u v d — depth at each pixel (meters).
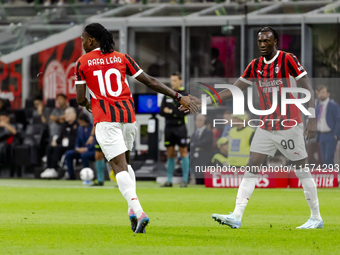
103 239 18.02
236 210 20.36
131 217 19.22
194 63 47.03
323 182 39.94
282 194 35.59
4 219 23.52
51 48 49.28
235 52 46.31
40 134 49.03
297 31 45.31
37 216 24.66
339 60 43.97
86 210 27.14
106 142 18.45
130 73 18.94
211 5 47.31
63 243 17.28
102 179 41.62
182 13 47.31
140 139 46.22
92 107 18.75
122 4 49.09
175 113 39.94
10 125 49.47
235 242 17.52
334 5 45.09
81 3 50.75
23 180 47.47
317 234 19.23
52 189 38.91
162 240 17.78
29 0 55.06
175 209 27.67
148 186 41.28
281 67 20.12
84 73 18.73
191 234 19.11
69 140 47.53
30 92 49.41
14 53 49.50
